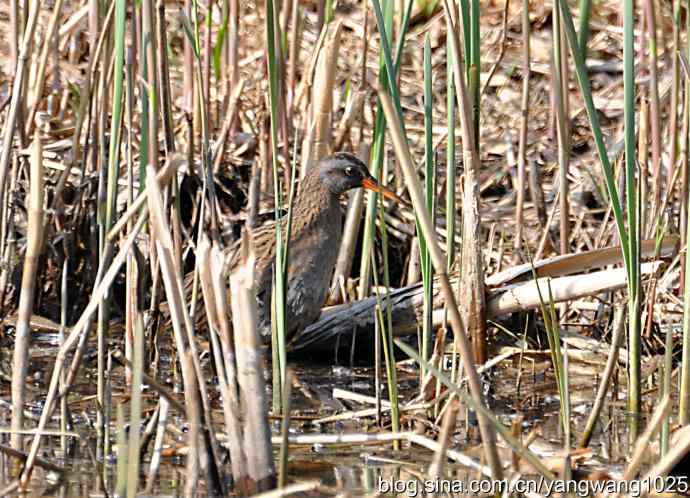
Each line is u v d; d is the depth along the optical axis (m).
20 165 11.59
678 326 11.12
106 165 9.74
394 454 8.35
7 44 15.31
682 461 7.78
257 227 11.80
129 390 9.56
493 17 16.38
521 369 10.20
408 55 15.71
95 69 11.20
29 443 8.47
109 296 8.55
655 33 10.73
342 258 11.96
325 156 11.35
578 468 8.03
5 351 10.82
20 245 11.92
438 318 10.82
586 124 14.47
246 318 6.75
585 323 11.76
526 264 10.87
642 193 10.97
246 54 15.48
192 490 6.89
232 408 6.92
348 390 10.23
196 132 12.74
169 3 16.14
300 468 8.05
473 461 7.71
